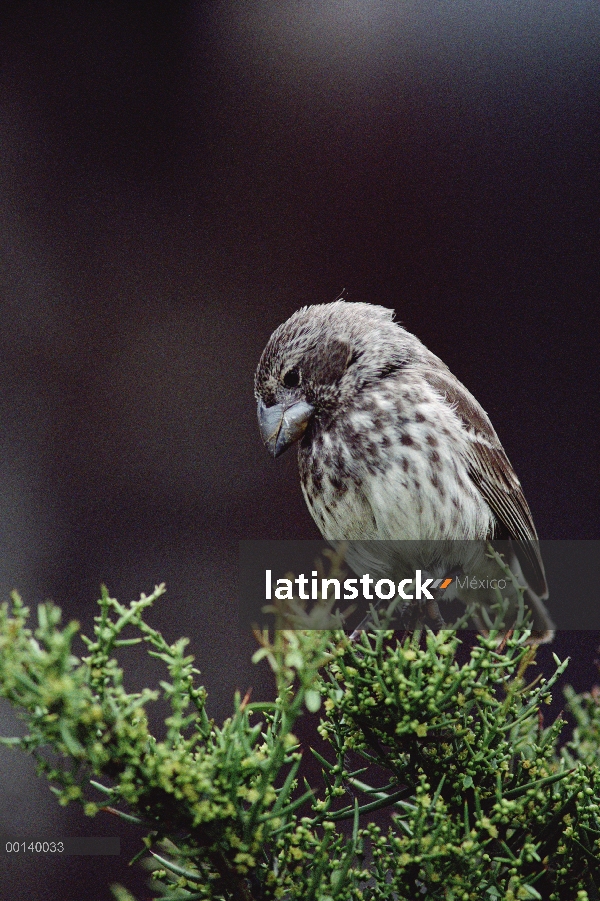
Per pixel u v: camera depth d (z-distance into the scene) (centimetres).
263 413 479
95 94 671
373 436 452
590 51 662
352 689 230
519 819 238
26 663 186
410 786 237
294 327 481
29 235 670
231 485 661
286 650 196
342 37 668
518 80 665
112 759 192
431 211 665
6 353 663
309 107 667
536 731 260
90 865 521
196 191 671
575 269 665
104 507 655
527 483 657
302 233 666
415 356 493
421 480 449
